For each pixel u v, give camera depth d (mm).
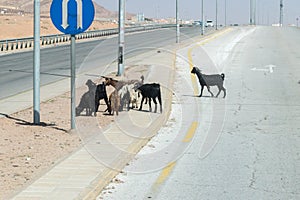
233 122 14984
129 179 9164
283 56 40875
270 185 8898
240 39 62844
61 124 13977
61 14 12320
